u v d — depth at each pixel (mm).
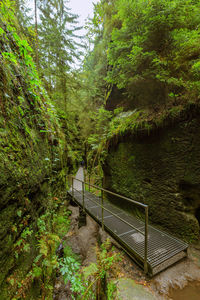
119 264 2277
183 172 2604
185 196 2662
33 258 1973
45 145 3424
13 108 2014
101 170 6355
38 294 1921
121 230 2762
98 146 6273
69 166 8227
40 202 2590
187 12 2305
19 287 1475
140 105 4016
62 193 5727
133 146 3707
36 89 3270
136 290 1767
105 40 6723
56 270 3066
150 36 2650
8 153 1626
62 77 6648
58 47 6508
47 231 2709
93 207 4129
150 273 1881
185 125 2521
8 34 2307
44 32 6172
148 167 3297
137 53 2719
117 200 4586
